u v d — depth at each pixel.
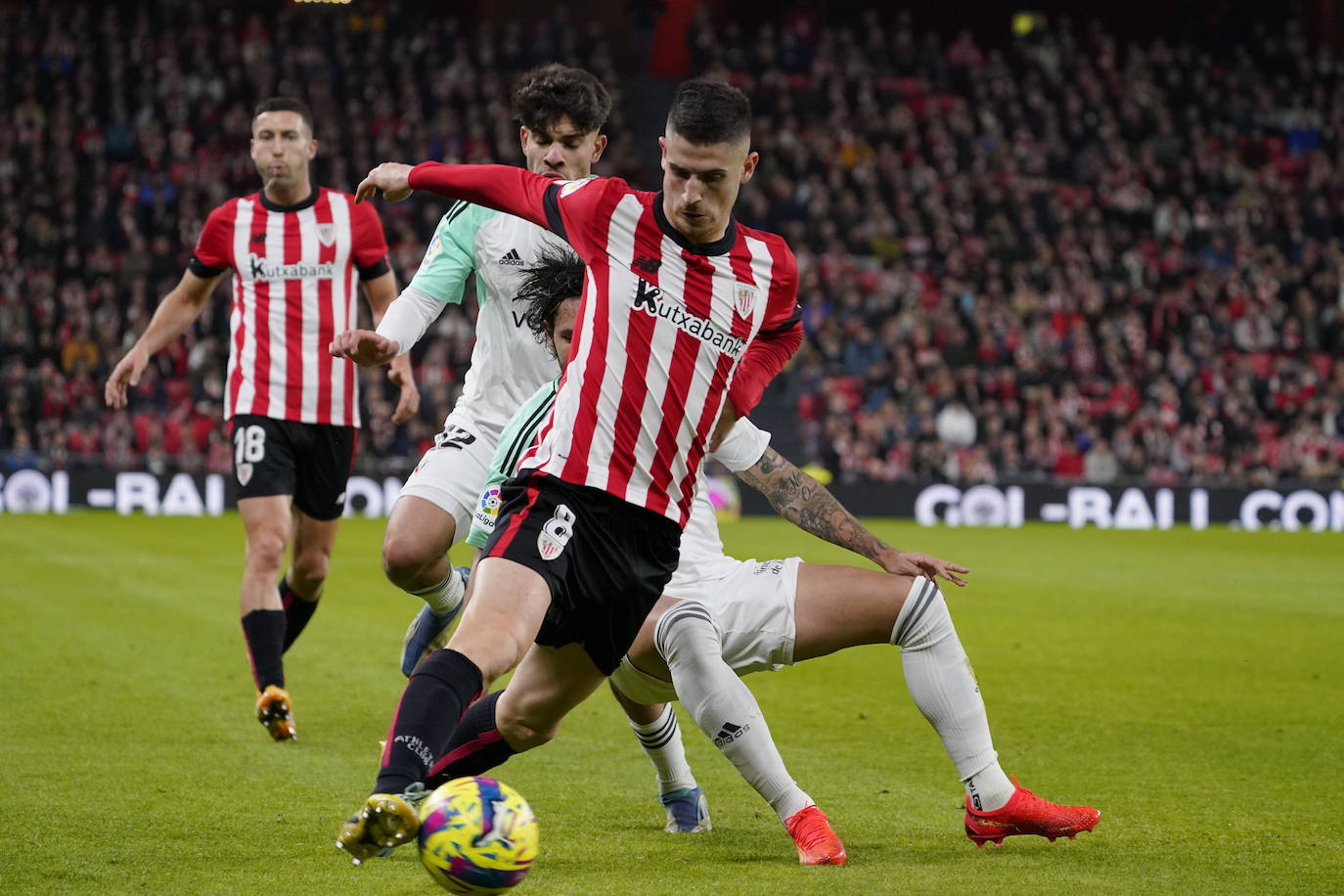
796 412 85.62
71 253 81.31
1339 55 115.19
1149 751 20.34
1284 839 15.30
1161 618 36.41
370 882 13.26
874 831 15.66
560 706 14.02
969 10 115.56
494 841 11.38
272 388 22.78
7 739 19.81
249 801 16.50
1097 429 80.94
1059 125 104.38
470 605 12.59
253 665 20.92
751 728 14.40
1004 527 73.50
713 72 101.00
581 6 110.06
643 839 15.18
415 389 22.39
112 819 15.52
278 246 23.33
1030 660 29.28
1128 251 94.31
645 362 13.25
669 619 14.52
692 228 13.20
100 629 31.08
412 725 11.55
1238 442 82.75
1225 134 104.12
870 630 14.76
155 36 95.81
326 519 23.70
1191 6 116.06
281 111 23.69
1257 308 91.06
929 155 100.38
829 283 87.69
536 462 13.31
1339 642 32.34
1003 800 14.62
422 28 101.56
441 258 18.20
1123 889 13.21
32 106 86.06
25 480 69.69
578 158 17.66
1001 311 87.31
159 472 70.88
